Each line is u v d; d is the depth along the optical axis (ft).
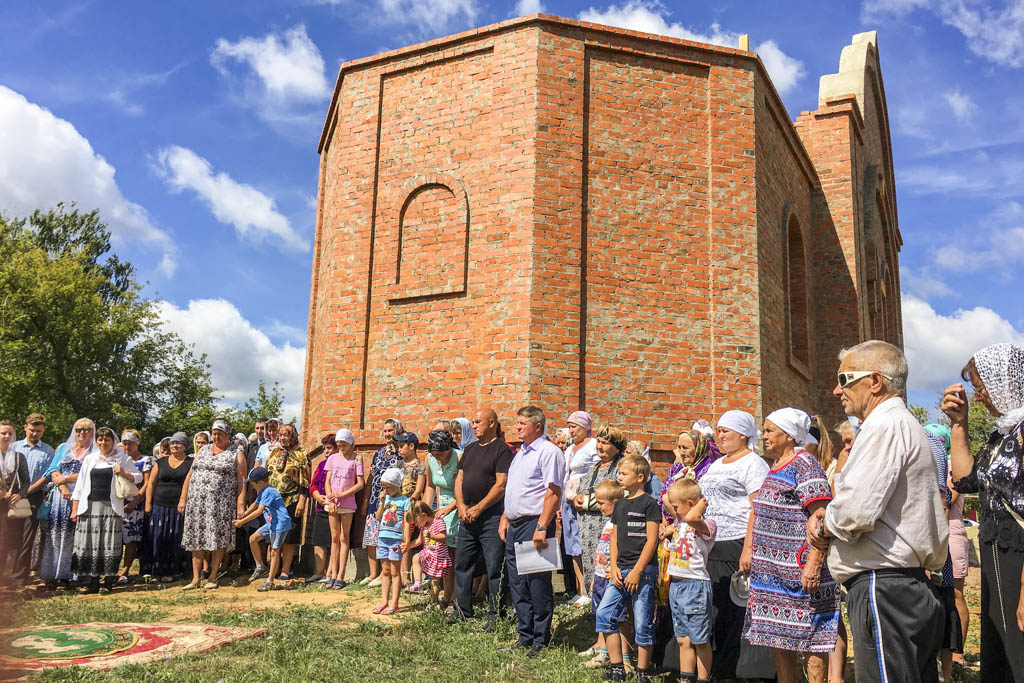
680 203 35.81
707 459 21.90
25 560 30.78
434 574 24.89
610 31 35.96
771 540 14.66
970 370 13.53
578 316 33.17
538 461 21.40
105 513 30.99
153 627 22.70
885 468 10.71
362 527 33.60
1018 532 11.93
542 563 20.62
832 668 14.74
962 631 20.04
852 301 49.26
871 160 61.57
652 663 19.72
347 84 39.75
